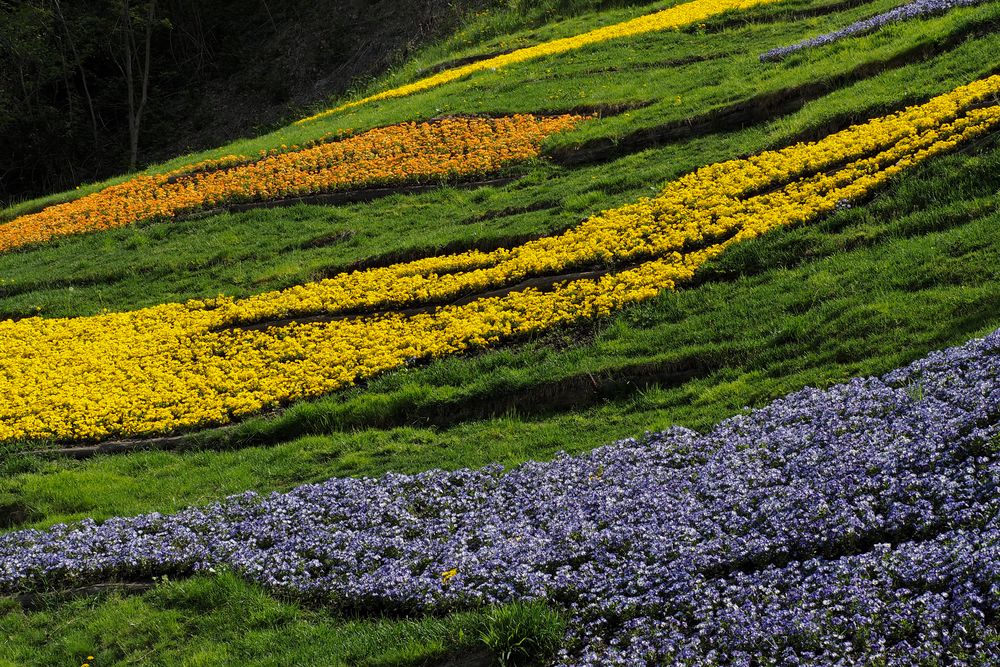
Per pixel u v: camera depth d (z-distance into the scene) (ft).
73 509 53.78
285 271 85.40
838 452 36.55
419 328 68.23
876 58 87.20
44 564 46.11
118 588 44.01
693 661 28.37
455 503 44.39
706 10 134.62
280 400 63.72
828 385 44.04
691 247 68.28
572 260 70.23
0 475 59.77
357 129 119.65
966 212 56.54
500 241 78.84
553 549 37.14
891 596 27.68
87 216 114.11
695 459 41.50
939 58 82.07
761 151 79.82
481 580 36.58
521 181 94.38
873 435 36.65
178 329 77.82
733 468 38.68
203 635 38.96
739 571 31.83
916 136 68.69
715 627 29.50
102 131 211.00
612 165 90.58
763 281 59.67
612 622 32.14
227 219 103.40
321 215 99.50
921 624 26.16
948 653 25.08
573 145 96.99
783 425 41.19
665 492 38.83
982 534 28.35
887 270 53.52
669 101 99.96
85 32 207.00
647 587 32.91
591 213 78.89
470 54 156.04
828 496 33.86
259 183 108.99
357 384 63.41
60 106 215.51
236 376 67.56
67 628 41.60
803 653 26.81
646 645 29.84
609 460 43.78
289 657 35.22
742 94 93.25
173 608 41.37
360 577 39.78
